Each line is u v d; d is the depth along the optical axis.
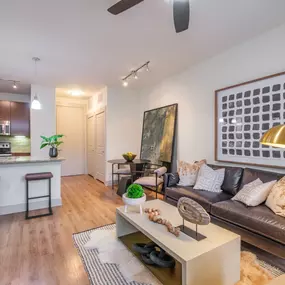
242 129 2.94
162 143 4.48
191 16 2.26
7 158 3.64
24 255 2.11
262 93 2.69
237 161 3.02
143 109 5.41
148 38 2.75
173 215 2.11
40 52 3.15
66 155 6.53
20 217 3.12
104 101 5.34
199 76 3.66
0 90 5.42
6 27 2.45
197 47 3.04
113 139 5.29
